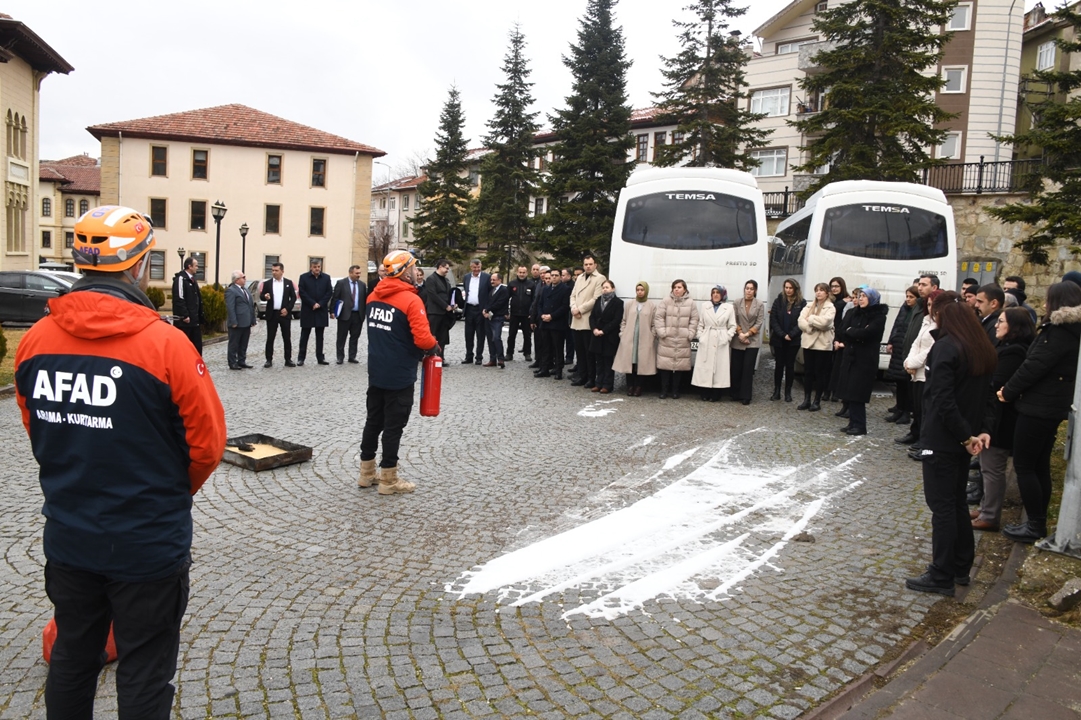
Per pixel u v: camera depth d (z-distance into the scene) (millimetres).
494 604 4633
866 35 24719
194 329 14258
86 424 2523
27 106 35031
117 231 2572
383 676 3768
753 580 5094
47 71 35875
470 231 55625
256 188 50906
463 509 6469
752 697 3662
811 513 6543
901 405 10859
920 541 5930
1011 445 6082
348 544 5594
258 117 52750
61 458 2566
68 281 24078
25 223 35531
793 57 43344
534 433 9586
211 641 4082
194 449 2660
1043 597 4820
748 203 13570
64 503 2586
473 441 9062
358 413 10633
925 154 24844
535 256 47688
